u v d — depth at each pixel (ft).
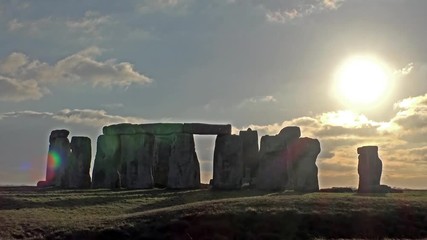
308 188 212.02
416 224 150.92
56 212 168.35
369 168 210.18
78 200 182.80
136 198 187.62
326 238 144.25
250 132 225.97
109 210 172.24
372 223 150.41
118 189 213.25
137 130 219.41
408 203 161.58
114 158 222.69
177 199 184.55
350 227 149.28
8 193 199.72
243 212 153.07
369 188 207.82
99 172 223.71
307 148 215.31
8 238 145.18
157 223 150.82
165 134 215.72
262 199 165.27
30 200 179.93
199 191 200.23
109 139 224.33
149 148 216.95
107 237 146.51
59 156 241.76
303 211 154.30
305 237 144.97
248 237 144.77
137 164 216.33
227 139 207.82
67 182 229.04
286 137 212.64
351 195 179.52
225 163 205.87
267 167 206.28
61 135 243.81
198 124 212.23
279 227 148.25
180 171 210.18
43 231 150.30
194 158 212.43
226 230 147.02
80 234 147.54
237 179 205.46
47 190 214.48
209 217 151.33
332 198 167.32
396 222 151.02
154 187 217.36
